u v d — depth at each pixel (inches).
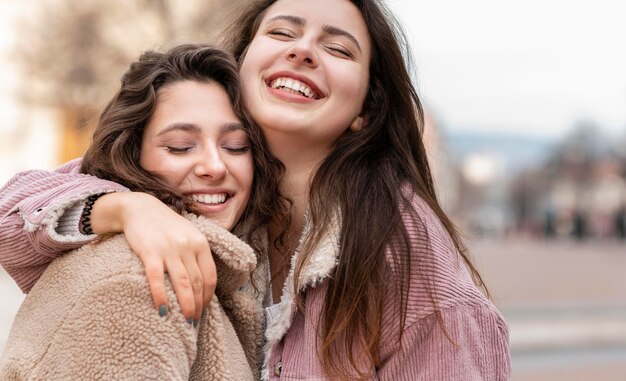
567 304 461.4
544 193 3358.8
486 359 62.3
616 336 383.2
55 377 55.4
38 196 64.2
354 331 63.0
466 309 62.6
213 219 69.0
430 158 96.2
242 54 78.2
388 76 76.2
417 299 62.4
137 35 439.2
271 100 71.7
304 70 71.5
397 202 66.4
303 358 65.2
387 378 63.5
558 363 328.5
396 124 75.6
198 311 57.7
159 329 55.1
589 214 2160.4
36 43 490.3
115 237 60.6
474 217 2444.6
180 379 54.9
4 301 363.9
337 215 66.7
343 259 64.1
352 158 71.2
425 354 62.2
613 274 765.3
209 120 68.2
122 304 55.4
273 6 77.2
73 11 468.4
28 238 63.3
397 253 63.3
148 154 68.4
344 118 73.0
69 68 466.9
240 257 61.7
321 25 72.9
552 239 2177.7
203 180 67.9
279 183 74.5
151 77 68.2
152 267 56.2
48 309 59.4
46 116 647.1
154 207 61.2
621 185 2118.6
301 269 65.1
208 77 70.6
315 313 65.1
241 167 69.9
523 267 813.2
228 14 86.4
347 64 72.9
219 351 60.1
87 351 54.7
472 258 79.4
